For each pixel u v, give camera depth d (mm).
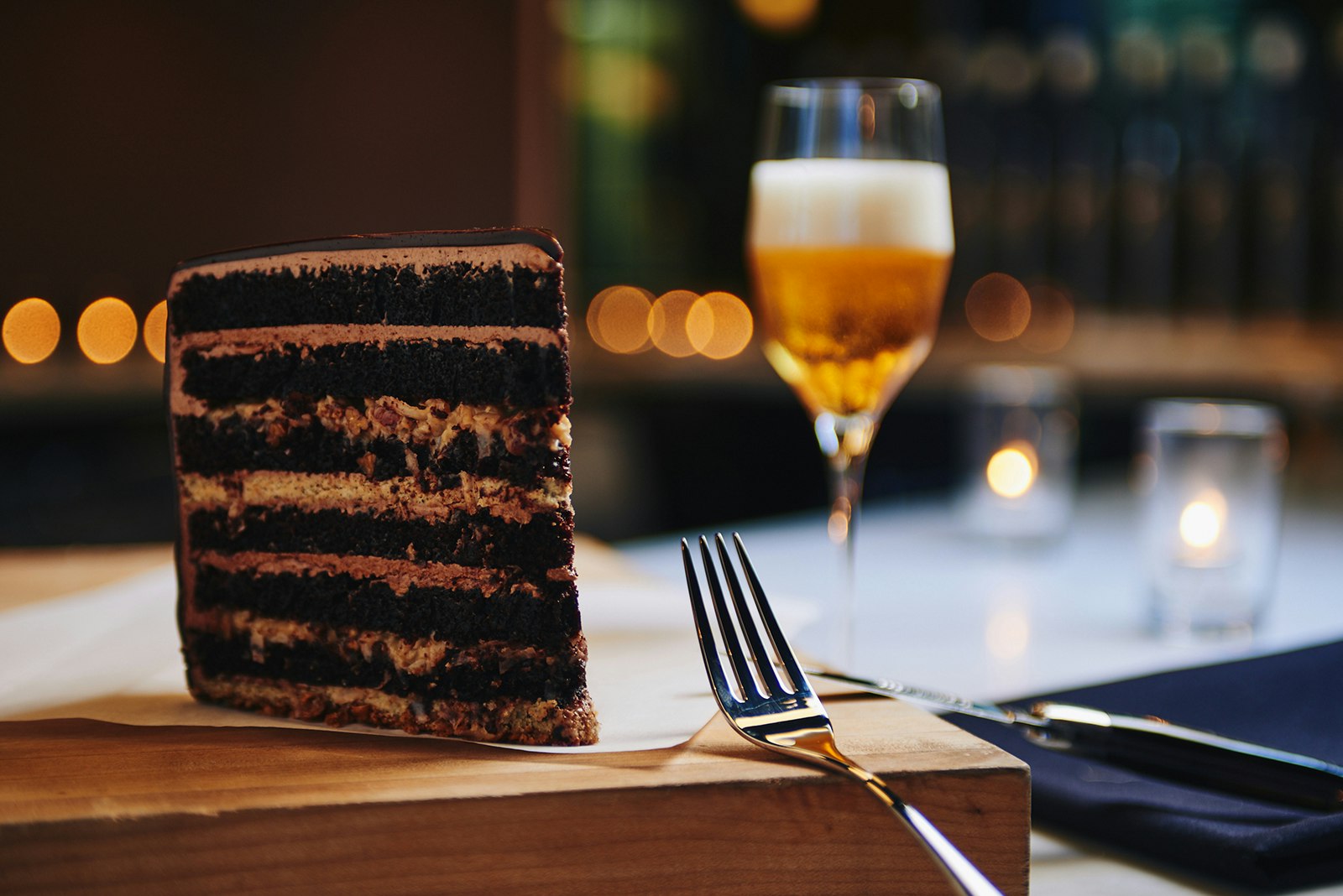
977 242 1924
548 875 487
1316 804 508
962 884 456
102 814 475
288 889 480
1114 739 534
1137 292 1785
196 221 2125
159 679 605
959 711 561
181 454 604
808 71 2203
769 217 649
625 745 522
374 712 560
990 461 923
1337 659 630
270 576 587
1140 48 1659
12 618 671
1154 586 740
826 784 494
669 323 2141
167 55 2086
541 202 2127
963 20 2018
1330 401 1530
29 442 1553
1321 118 1639
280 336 592
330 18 2090
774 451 1848
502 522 549
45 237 2062
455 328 561
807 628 729
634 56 2252
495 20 2068
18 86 2027
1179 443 734
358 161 2117
